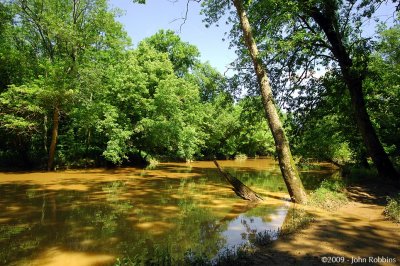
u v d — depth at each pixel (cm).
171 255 669
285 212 1078
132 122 3045
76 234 846
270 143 5147
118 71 2945
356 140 2144
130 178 2136
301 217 954
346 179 1742
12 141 2694
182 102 3297
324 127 2150
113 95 2916
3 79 2580
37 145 2772
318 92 1800
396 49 2306
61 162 2653
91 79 2403
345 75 1631
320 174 2405
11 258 679
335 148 2333
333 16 1564
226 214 1075
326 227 836
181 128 3209
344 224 870
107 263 645
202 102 4209
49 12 2483
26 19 2567
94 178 2108
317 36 1485
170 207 1196
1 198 1363
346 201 1209
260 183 1942
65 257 681
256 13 1502
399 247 675
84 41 2525
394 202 1014
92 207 1191
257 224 930
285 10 1375
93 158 2906
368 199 1262
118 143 2691
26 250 726
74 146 2767
